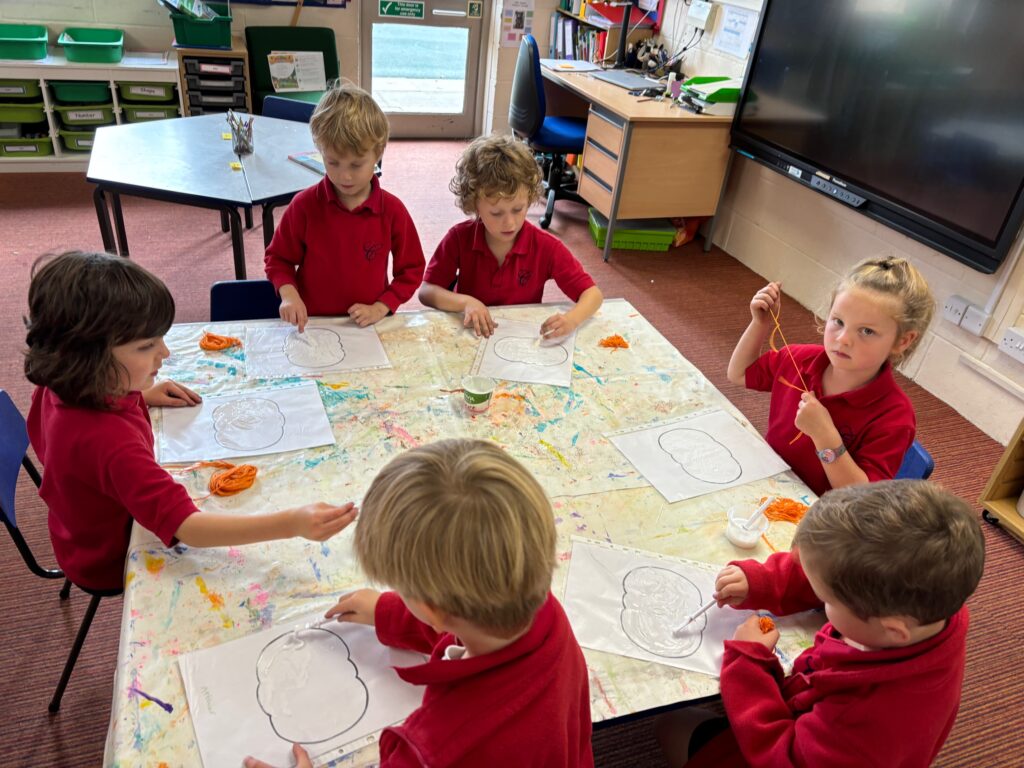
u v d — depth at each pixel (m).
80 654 1.69
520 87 4.07
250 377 1.48
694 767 1.07
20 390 2.48
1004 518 2.32
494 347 1.68
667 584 1.12
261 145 3.04
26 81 3.98
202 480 1.21
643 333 1.82
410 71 5.21
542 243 1.93
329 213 1.77
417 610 0.69
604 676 0.97
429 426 1.40
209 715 0.87
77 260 1.01
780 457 1.43
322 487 1.22
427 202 4.35
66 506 1.17
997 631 2.00
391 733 0.72
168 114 4.29
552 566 0.68
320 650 0.96
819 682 0.91
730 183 4.15
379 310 1.74
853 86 3.13
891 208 3.02
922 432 2.81
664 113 3.67
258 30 4.42
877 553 0.81
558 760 0.69
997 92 2.55
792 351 1.60
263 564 1.08
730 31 3.95
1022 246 2.60
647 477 1.34
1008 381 2.72
